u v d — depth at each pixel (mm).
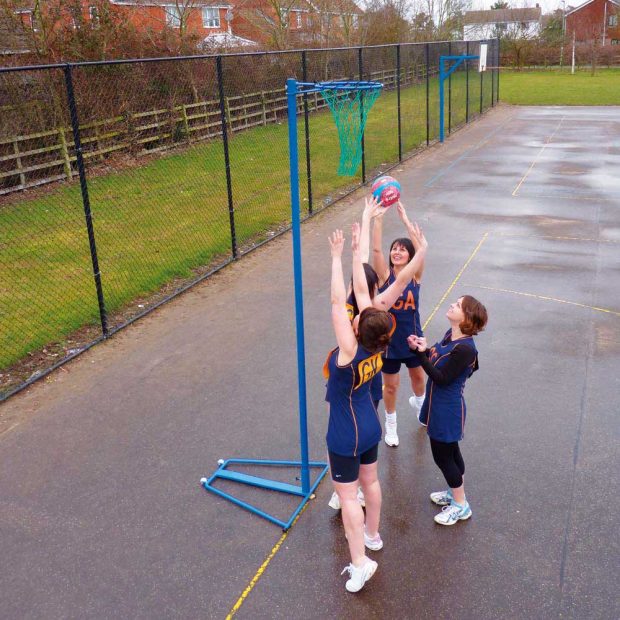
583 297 8438
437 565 4117
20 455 5387
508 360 6762
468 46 24969
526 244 10773
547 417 5707
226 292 9008
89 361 7051
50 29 16984
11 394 6352
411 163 18125
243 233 11609
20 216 12516
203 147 16047
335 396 3766
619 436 5406
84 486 4973
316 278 9445
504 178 15969
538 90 37156
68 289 9086
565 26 65125
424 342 4195
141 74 14203
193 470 5141
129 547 4336
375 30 36281
